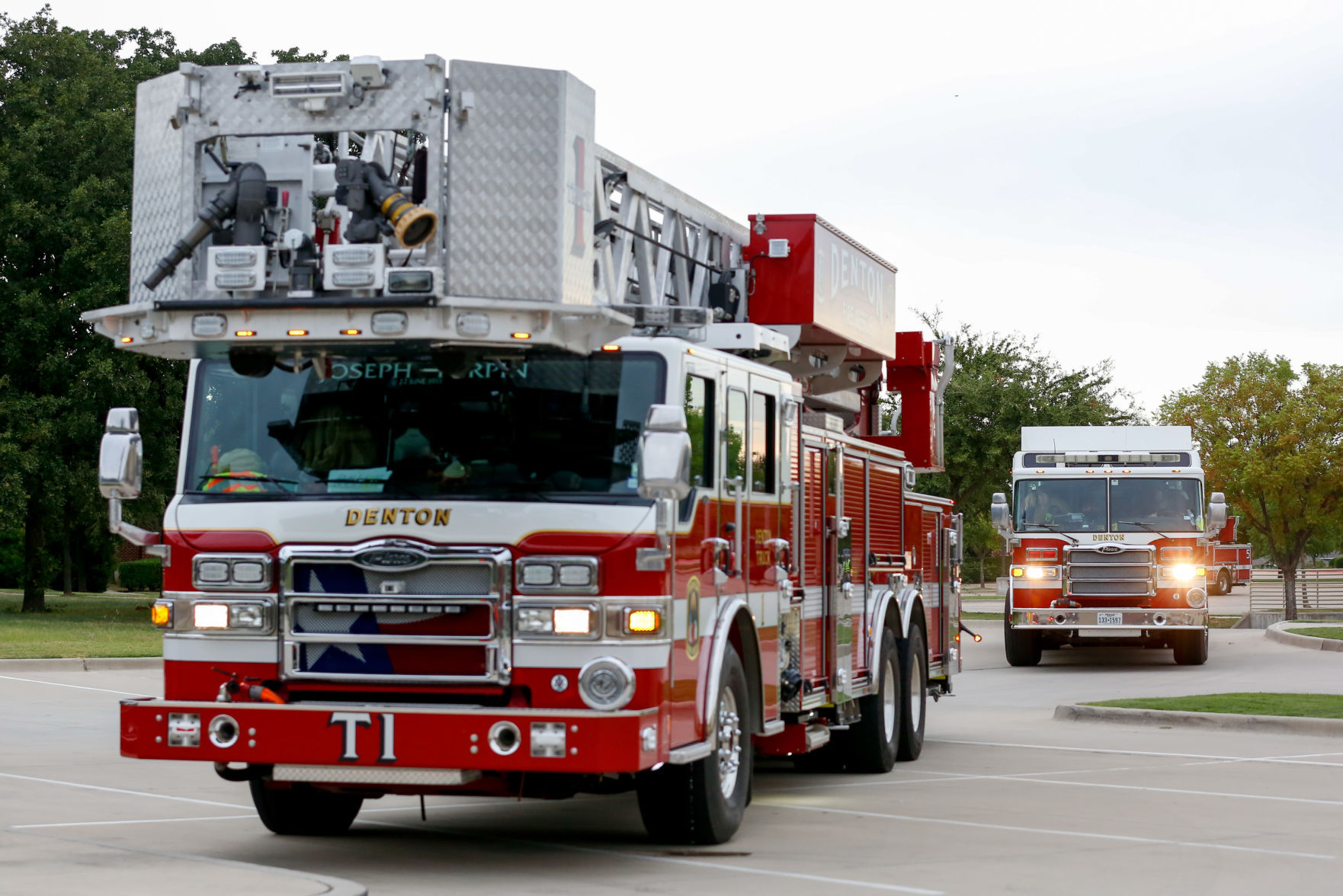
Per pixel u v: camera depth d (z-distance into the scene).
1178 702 22.30
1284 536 47.88
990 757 17.67
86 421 42.84
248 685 10.02
